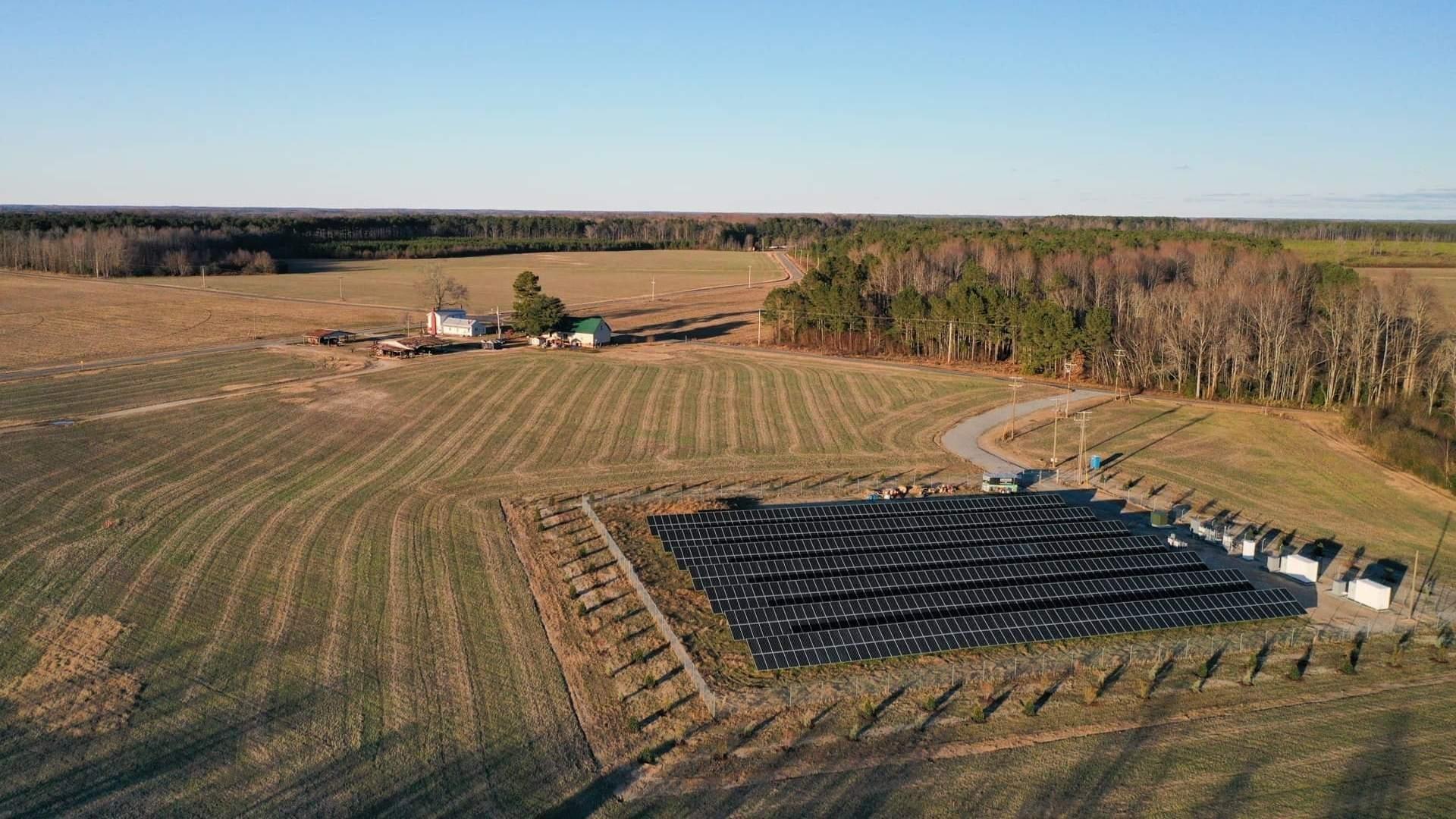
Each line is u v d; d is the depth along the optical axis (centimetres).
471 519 6806
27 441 8394
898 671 4725
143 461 7975
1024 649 4959
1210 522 6994
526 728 4209
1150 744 4097
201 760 3922
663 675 4691
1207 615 5238
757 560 5862
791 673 4712
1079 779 3838
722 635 5119
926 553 6003
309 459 8212
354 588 5591
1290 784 3803
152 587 5538
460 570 5897
